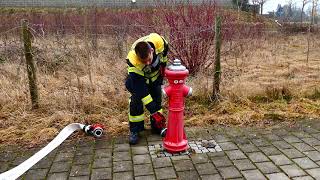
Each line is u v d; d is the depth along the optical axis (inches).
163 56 163.6
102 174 140.2
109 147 165.0
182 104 154.6
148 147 164.1
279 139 170.4
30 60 212.1
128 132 183.0
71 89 233.3
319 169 140.2
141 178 136.6
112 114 209.6
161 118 159.5
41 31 305.3
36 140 176.2
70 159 153.3
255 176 136.0
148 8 388.8
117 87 242.7
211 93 225.1
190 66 271.7
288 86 244.2
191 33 269.7
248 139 171.2
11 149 166.4
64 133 172.9
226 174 138.0
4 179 135.3
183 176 137.3
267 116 199.0
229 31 369.4
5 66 275.6
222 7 352.2
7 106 217.5
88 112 212.5
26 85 240.4
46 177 138.9
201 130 184.2
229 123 193.2
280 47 469.1
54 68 278.8
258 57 383.2
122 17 502.3
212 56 278.4
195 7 284.2
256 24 495.5
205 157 152.8
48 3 1053.2
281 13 658.8
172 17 276.1
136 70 152.2
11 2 1058.7
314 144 163.9
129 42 333.7
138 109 165.3
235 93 225.9
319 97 233.8
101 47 337.1
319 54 425.1
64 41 308.2
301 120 195.3
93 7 679.7
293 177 134.6
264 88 237.8
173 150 155.9
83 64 281.0
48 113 211.2
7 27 509.7
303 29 566.6
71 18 595.5
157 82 169.3
